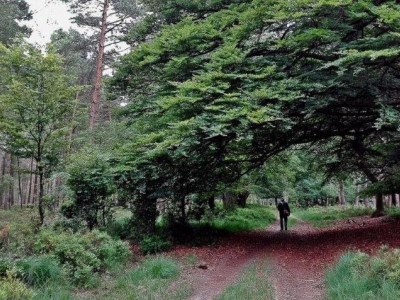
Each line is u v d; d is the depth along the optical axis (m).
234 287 7.87
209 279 9.25
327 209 34.72
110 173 13.20
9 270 7.06
